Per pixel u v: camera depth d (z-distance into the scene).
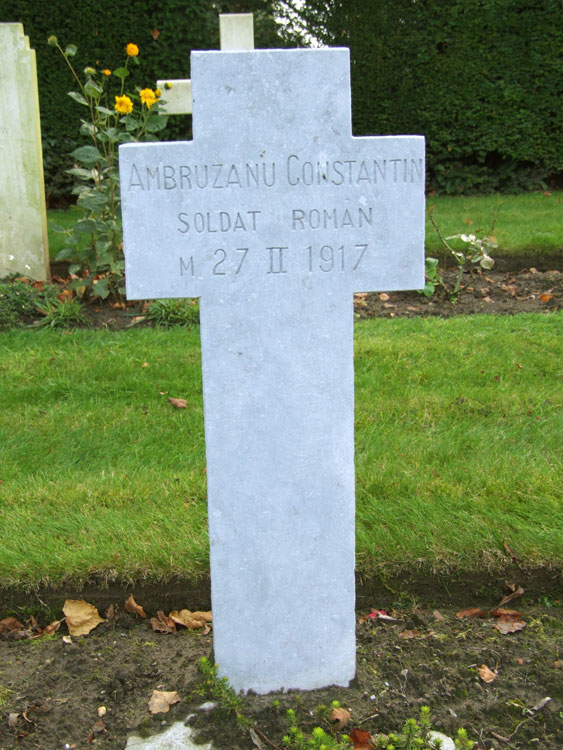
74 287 6.29
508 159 12.88
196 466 3.92
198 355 5.27
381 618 3.01
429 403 4.51
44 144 11.60
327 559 2.53
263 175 2.27
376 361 5.11
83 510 3.45
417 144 2.30
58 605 3.06
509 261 7.92
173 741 2.41
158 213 2.27
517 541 3.16
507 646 2.82
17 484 3.71
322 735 2.27
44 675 2.72
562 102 12.34
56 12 11.13
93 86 6.15
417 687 2.64
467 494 3.52
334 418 2.44
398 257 2.38
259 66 2.20
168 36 11.57
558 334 5.57
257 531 2.49
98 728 2.47
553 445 4.02
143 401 4.67
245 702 2.55
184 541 3.19
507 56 12.19
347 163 2.29
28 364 5.12
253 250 2.31
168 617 3.04
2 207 6.96
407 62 12.34
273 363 2.38
